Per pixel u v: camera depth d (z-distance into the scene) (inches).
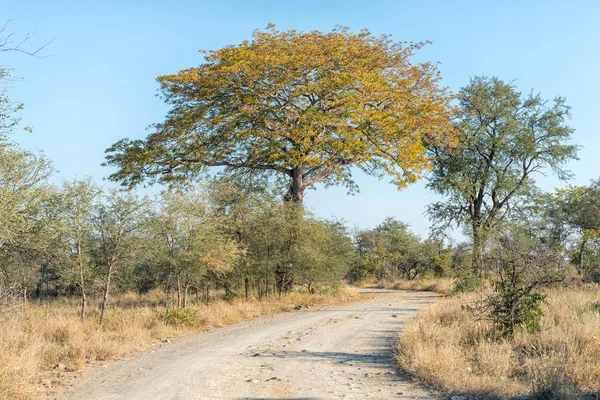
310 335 558.9
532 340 402.0
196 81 1093.8
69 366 393.7
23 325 515.2
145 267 973.2
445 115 1222.9
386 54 1195.9
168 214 727.1
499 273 469.4
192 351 469.4
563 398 261.0
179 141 1147.9
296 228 973.8
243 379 344.5
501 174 1606.8
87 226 611.8
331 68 1130.7
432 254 2155.5
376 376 350.0
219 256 767.1
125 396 307.6
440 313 569.3
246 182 1253.7
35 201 561.6
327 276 1046.4
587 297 609.9
